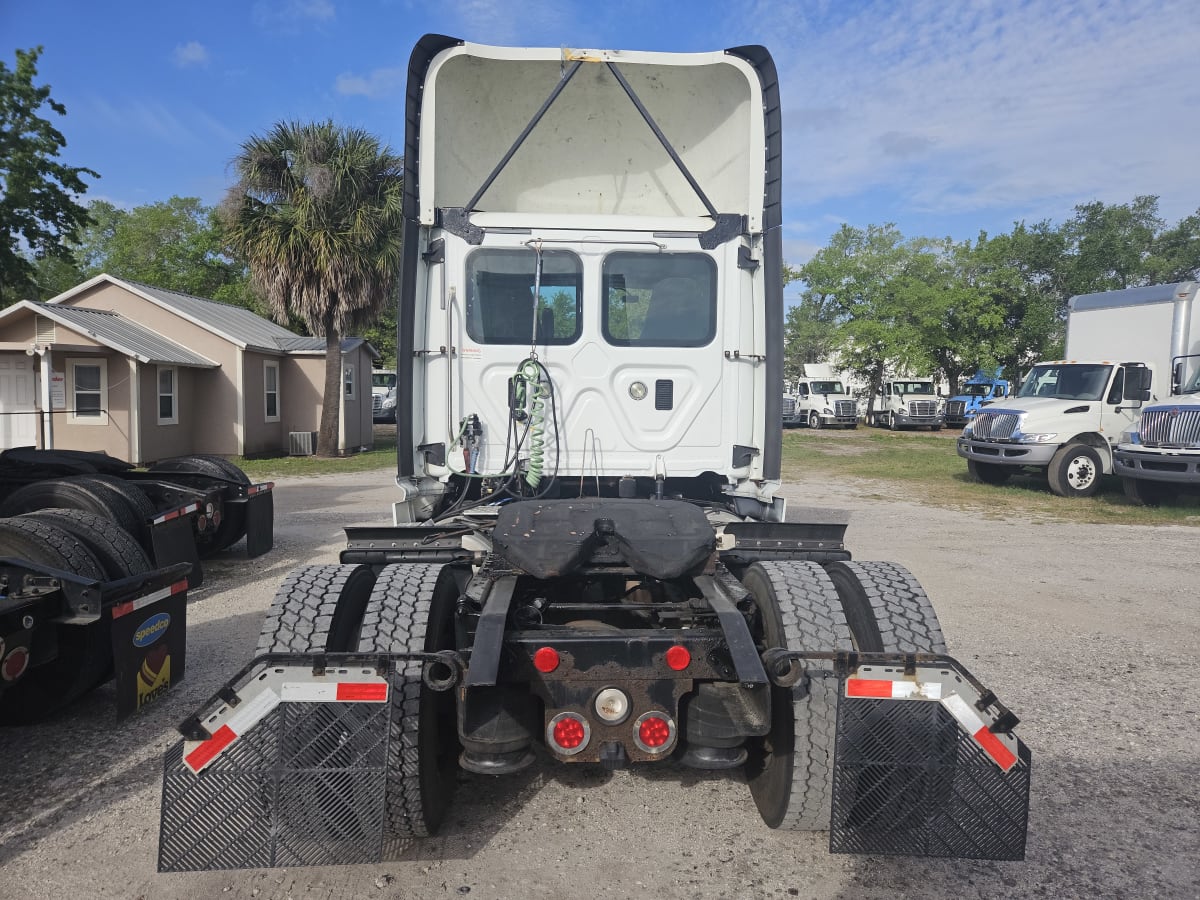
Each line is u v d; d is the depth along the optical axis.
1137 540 10.24
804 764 3.14
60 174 21.06
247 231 19.75
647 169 5.34
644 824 3.54
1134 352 14.93
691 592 3.81
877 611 3.35
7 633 3.81
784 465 19.75
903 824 2.89
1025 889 3.07
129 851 3.32
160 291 23.61
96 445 18.69
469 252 4.66
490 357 4.68
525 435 4.64
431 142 4.61
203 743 2.82
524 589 3.63
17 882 3.11
